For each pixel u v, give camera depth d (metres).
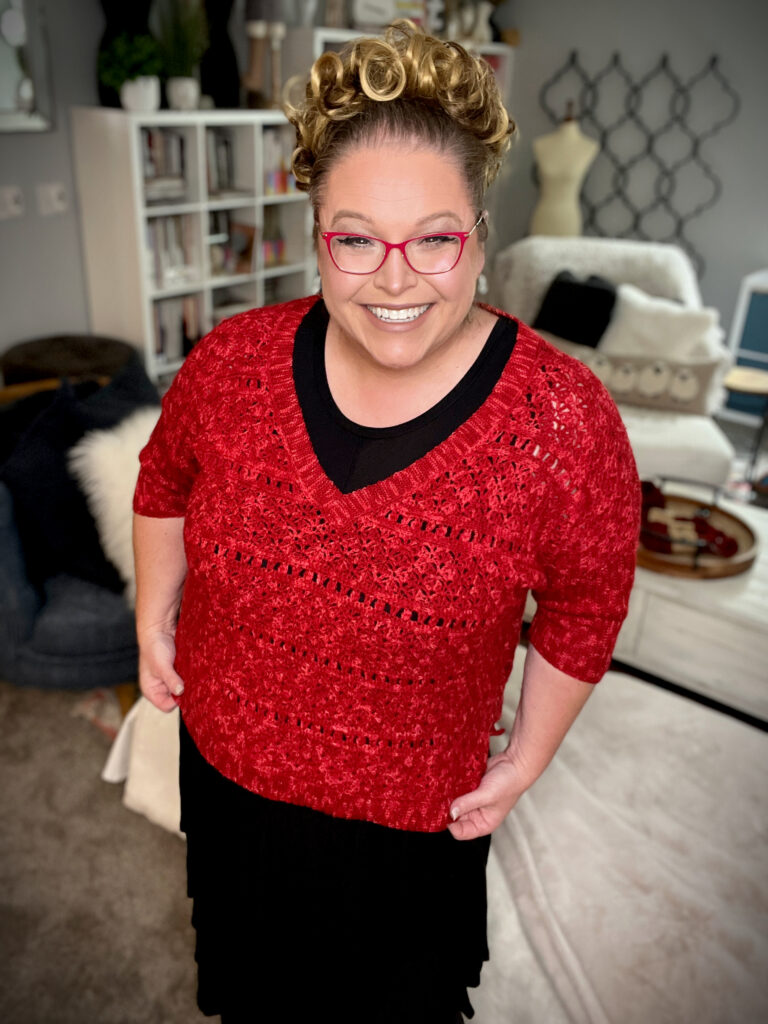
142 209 3.35
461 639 0.87
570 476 0.83
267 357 0.92
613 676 1.87
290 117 0.79
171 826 1.87
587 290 3.52
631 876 1.37
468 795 0.99
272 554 0.89
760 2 4.08
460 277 0.76
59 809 2.01
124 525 2.02
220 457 0.92
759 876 1.38
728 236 4.54
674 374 3.34
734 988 1.21
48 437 2.09
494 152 0.77
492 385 0.85
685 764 1.61
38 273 3.52
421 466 0.84
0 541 2.01
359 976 1.08
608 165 4.79
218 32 3.60
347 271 0.76
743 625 2.13
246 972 1.13
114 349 3.35
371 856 1.00
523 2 4.79
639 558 2.27
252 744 0.97
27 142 3.32
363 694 0.90
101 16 3.42
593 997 1.21
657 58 4.45
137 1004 1.59
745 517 2.57
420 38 0.72
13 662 2.09
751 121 4.29
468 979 1.14
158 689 1.17
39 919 1.75
